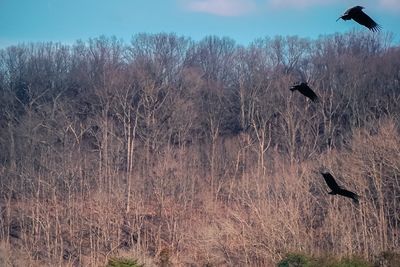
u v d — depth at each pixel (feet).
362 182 230.27
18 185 277.85
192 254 237.45
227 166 305.73
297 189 236.63
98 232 247.70
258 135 303.89
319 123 311.27
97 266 229.45
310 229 226.38
